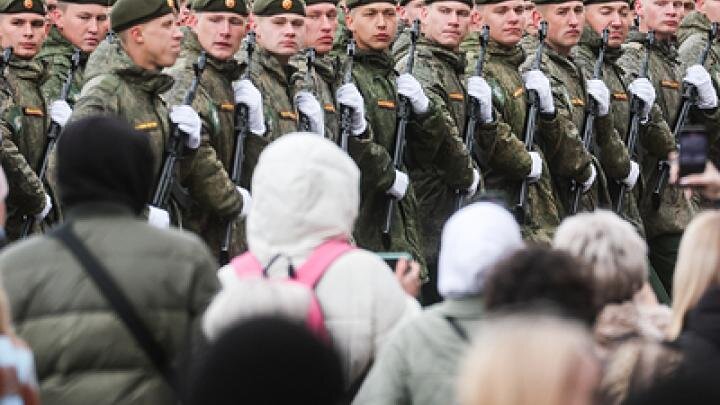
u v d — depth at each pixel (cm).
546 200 3347
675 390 1288
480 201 1769
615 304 1741
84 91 2616
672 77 3753
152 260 1666
